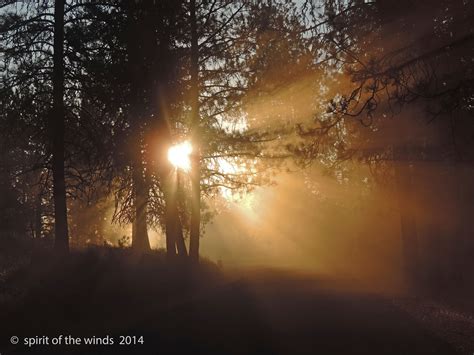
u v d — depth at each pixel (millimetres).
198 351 10680
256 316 14836
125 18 21031
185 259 23922
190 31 23938
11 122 20750
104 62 20875
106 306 14617
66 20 21125
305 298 18906
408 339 11844
